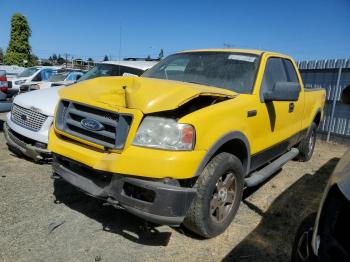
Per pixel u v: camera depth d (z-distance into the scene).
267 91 4.57
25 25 33.38
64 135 3.68
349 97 3.31
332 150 8.80
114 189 3.24
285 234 4.00
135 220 4.00
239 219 4.27
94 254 3.33
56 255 3.26
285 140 5.34
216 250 3.56
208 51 5.05
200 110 3.38
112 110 3.26
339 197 2.18
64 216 3.97
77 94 3.66
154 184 3.08
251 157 4.26
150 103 3.17
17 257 3.18
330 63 9.94
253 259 3.46
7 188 4.58
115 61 7.77
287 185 5.68
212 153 3.38
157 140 3.13
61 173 3.70
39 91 5.79
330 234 2.16
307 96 6.17
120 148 3.20
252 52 4.85
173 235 3.78
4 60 33.66
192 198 3.24
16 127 5.32
